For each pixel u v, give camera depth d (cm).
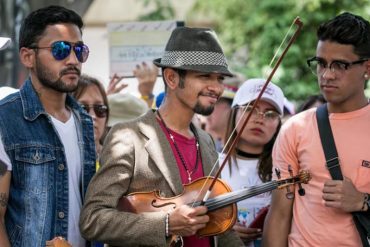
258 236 779
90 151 705
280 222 708
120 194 652
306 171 670
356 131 690
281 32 2008
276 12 2036
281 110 841
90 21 2766
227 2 2186
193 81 665
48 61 678
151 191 657
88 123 711
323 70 687
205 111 668
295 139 705
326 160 684
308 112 712
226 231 655
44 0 1580
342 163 685
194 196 651
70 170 686
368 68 696
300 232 693
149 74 1090
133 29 1096
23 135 666
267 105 832
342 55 677
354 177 682
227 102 1101
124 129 668
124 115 977
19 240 657
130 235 634
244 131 832
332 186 668
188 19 2411
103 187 651
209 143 709
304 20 2002
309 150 693
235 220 646
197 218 624
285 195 703
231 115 852
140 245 638
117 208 651
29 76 696
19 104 677
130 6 2798
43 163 668
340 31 678
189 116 685
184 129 689
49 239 665
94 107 880
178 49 667
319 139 693
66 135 691
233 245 707
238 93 852
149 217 634
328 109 702
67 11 690
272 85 841
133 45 1096
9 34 1587
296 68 2005
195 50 662
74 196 687
